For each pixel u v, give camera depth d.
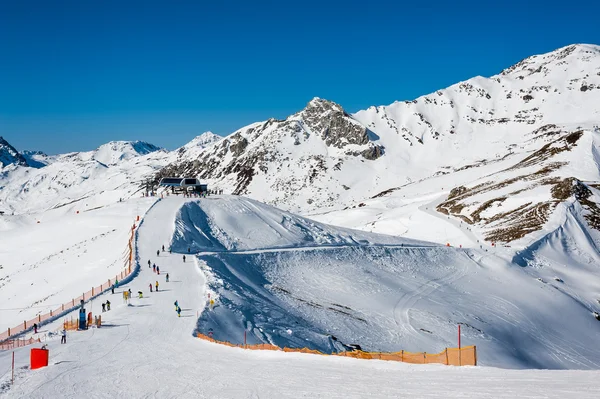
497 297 77.62
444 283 81.81
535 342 63.44
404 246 99.38
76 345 32.19
